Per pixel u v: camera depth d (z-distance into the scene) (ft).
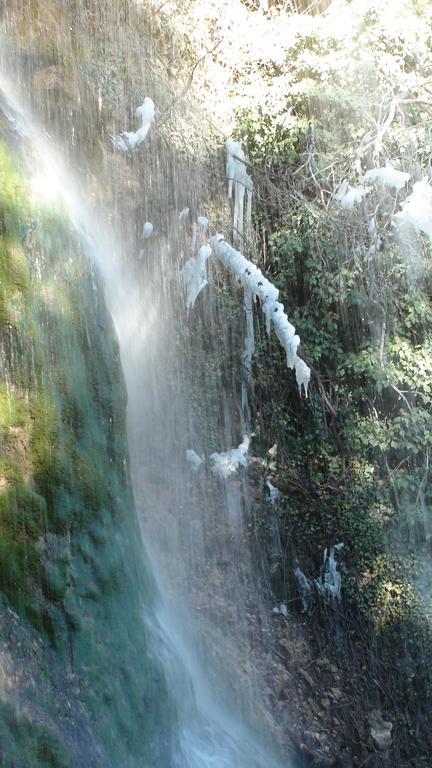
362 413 44.80
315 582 41.14
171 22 44.65
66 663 20.85
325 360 44.73
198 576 37.60
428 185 44.55
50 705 19.80
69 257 24.25
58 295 23.40
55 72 34.30
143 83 41.81
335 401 44.50
